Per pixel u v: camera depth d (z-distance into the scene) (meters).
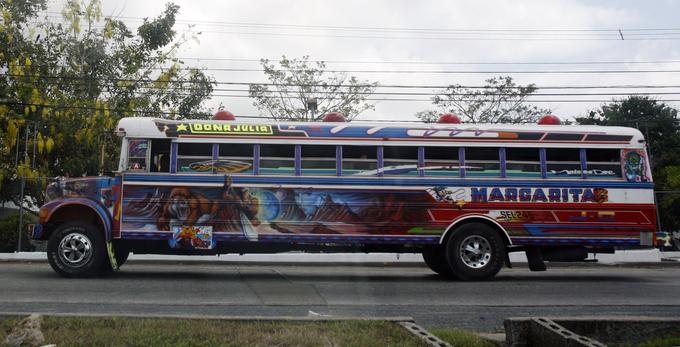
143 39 23.55
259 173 11.29
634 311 8.05
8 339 5.14
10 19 21.09
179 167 11.24
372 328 5.65
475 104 31.64
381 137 11.52
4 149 20.48
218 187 11.21
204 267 14.27
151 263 15.18
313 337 5.26
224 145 11.33
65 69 22.23
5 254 15.34
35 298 8.34
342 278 11.84
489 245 11.51
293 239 11.22
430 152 11.58
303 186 11.31
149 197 11.12
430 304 8.53
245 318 6.04
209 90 24.00
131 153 11.22
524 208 11.54
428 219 11.41
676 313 7.89
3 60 21.39
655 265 16.80
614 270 15.13
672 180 33.94
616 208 11.66
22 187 17.06
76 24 22.11
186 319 6.02
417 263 15.86
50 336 5.25
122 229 11.02
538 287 10.53
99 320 5.90
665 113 42.66
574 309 8.18
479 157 11.63
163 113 23.08
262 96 29.38
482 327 6.88
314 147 11.44
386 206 11.39
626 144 11.84
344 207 11.33
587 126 12.03
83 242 10.95
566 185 11.63
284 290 9.74
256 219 11.20
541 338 5.28
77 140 20.61
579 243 11.54
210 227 11.12
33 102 20.44
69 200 11.07
